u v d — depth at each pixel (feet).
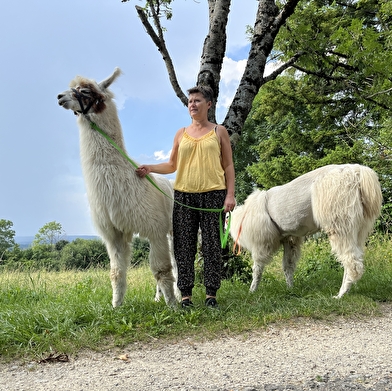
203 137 13.76
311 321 13.26
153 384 9.01
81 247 60.29
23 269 34.55
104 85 14.20
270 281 20.88
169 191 17.11
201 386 8.73
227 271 22.54
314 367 9.54
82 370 10.12
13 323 12.85
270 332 12.35
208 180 13.64
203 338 12.05
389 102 30.17
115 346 11.66
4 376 9.91
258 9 24.12
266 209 18.44
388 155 40.32
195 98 13.66
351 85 29.94
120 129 14.37
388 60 25.67
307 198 16.39
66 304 15.35
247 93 22.93
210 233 13.88
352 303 14.55
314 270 23.53
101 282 24.36
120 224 13.74
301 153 61.16
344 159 46.39
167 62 22.70
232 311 14.05
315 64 27.76
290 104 57.52
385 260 25.04
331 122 57.57
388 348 10.72
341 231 15.07
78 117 13.96
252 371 9.48
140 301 15.43
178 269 14.19
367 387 8.28
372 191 15.05
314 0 34.78
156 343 11.84
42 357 10.94
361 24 26.35
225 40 22.89
